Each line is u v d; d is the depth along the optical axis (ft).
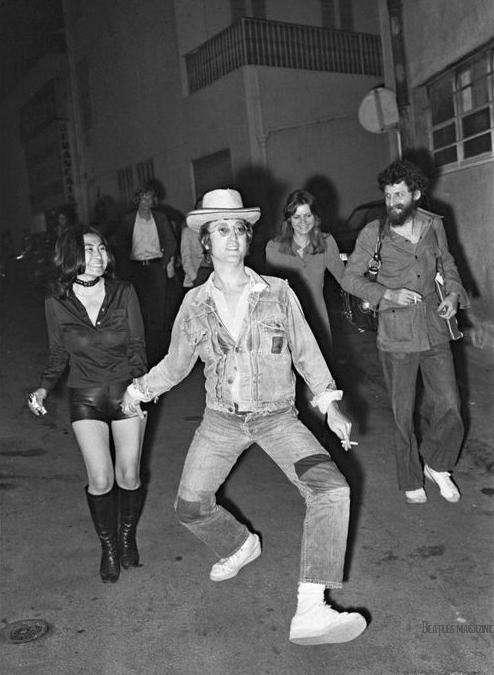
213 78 53.47
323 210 52.65
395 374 14.15
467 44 25.84
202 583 12.34
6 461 18.56
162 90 60.64
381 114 31.12
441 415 14.40
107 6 68.64
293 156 51.11
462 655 10.16
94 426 12.01
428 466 15.26
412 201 13.64
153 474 17.35
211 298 10.62
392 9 30.04
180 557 13.28
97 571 12.89
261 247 42.52
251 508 15.31
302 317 10.78
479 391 21.90
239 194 10.85
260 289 10.50
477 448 17.47
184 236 27.50
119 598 11.98
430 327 13.91
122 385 12.12
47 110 85.40
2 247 88.79
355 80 53.31
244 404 10.48
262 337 10.47
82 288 12.07
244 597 11.86
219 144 53.78
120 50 67.51
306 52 51.44
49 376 12.26
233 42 50.44
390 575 12.32
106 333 11.98
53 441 20.16
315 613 9.88
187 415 21.89
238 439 10.71
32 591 12.28
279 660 10.23
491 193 25.99
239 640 10.73
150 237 27.68
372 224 14.21
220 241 10.43
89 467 12.02
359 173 53.78
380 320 14.24
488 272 26.55
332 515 9.90
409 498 15.02
